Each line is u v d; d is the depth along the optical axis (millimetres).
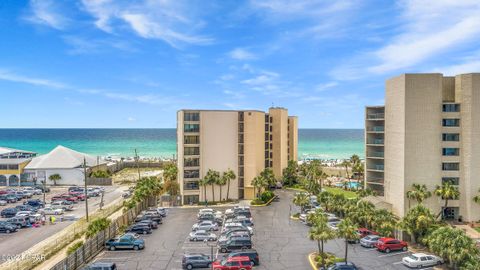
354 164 126000
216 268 52500
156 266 54969
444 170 82000
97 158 166250
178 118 111875
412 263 54594
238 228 71125
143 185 96750
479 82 79938
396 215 84500
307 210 90375
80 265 53906
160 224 81188
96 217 86312
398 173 83938
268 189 118250
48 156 144875
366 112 98062
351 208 74312
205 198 105875
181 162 105750
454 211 82500
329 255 58906
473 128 80000
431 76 81750
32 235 71188
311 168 125812
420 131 81500
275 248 63875
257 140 116000
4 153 143500
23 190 119188
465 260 50594
